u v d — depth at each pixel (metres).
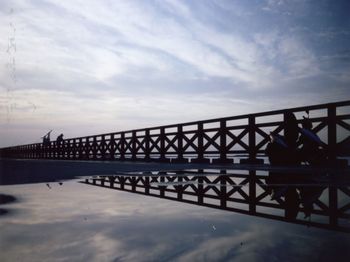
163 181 5.77
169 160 14.23
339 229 2.16
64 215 2.65
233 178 6.25
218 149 11.68
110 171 8.15
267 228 2.19
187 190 4.45
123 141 18.36
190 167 9.90
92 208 3.00
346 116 7.63
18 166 9.65
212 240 1.87
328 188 4.59
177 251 1.67
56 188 4.57
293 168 8.06
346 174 6.48
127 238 1.93
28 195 3.85
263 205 3.23
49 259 1.57
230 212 2.83
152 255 1.61
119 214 2.70
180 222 2.38
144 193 4.10
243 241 1.85
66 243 1.83
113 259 1.56
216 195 3.97
